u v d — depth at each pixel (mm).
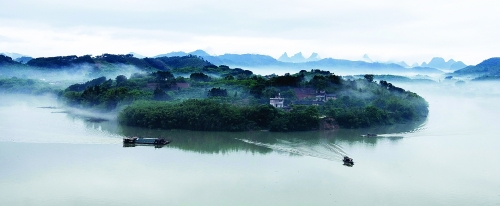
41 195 111312
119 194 112562
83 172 130250
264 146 169250
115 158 147125
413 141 182375
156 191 115125
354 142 179000
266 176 128625
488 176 130875
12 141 170500
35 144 166375
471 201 111250
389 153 158375
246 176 128250
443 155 156000
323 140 182625
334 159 148625
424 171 135250
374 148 166625
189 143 174875
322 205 107375
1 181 121438
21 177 124938
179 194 113125
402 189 119125
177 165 139000
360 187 120312
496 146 171875
